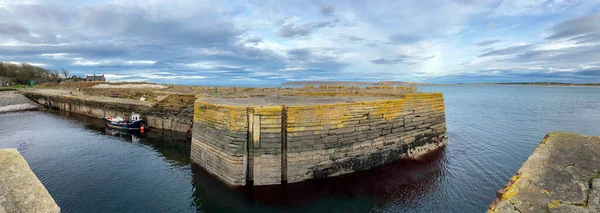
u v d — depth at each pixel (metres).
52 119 41.38
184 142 28.03
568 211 3.53
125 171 19.95
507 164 21.23
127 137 30.11
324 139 17.23
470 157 22.72
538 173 4.28
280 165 16.25
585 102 80.44
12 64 100.31
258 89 37.44
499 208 3.89
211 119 18.03
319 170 17.17
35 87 78.69
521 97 109.94
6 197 3.91
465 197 16.23
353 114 18.33
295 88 34.97
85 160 22.36
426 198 16.05
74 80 110.00
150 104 36.38
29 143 27.50
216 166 17.58
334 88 35.00
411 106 22.42
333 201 15.50
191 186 17.38
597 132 33.41
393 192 16.58
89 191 16.86
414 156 22.28
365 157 19.03
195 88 40.81
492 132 32.56
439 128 25.73
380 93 28.05
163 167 20.67
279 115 16.05
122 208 15.01
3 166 4.49
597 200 3.55
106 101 41.81
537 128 35.47
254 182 16.12
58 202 15.54
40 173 19.55
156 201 15.72
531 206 3.76
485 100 90.56
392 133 20.75
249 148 16.19
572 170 4.18
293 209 14.77
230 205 15.16
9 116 44.12
